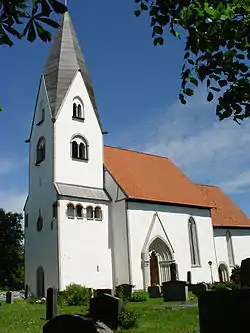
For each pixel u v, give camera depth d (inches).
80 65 1723.7
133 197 1573.6
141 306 956.0
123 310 633.0
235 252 1988.2
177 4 286.4
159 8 288.7
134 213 1568.7
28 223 1611.7
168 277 1611.7
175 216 1723.7
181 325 632.4
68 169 1551.4
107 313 616.1
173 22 298.5
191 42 302.5
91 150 1646.2
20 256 2416.3
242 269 610.2
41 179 1579.7
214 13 285.9
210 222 1877.5
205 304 394.3
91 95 1716.3
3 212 2384.4
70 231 1459.2
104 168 1679.4
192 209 1809.8
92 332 379.6
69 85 1647.4
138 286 1496.1
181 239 1713.8
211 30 296.0
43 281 1467.8
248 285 598.5
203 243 1808.6
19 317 832.3
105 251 1535.4
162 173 1921.8
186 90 344.2
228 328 376.8
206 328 391.2
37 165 1619.1
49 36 241.8
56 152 1536.7
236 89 322.0
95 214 1552.7
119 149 1898.4
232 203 2215.8
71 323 390.6
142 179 1758.1
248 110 331.0
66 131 1588.3
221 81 324.2
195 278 1717.5
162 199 1688.0
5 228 2359.7
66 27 1770.4
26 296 1519.4
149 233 1584.6
